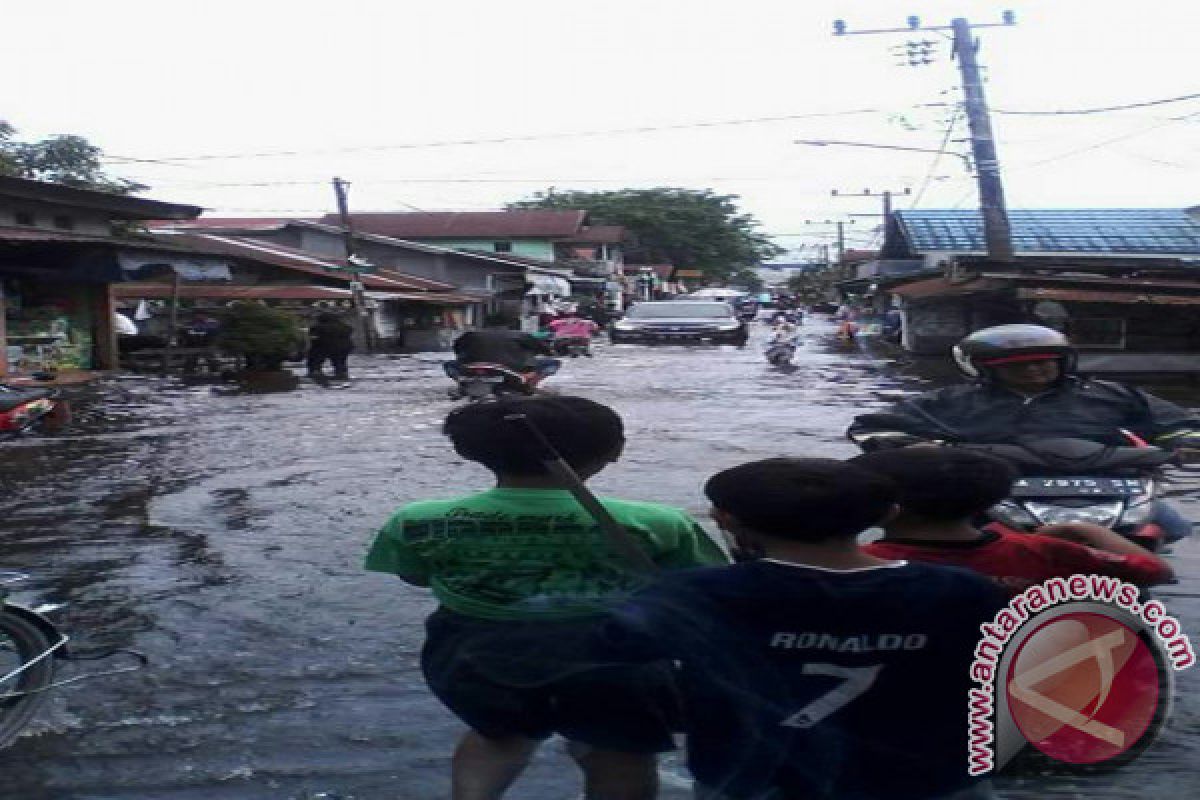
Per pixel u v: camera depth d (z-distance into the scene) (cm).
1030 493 463
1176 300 2081
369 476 953
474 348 664
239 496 862
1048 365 504
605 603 274
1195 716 390
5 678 382
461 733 402
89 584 602
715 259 8094
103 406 1556
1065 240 3288
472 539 284
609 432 291
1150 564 309
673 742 278
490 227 5816
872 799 241
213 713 421
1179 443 495
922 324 2936
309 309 3175
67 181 3084
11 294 2125
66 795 356
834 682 237
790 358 2505
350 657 483
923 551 297
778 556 244
